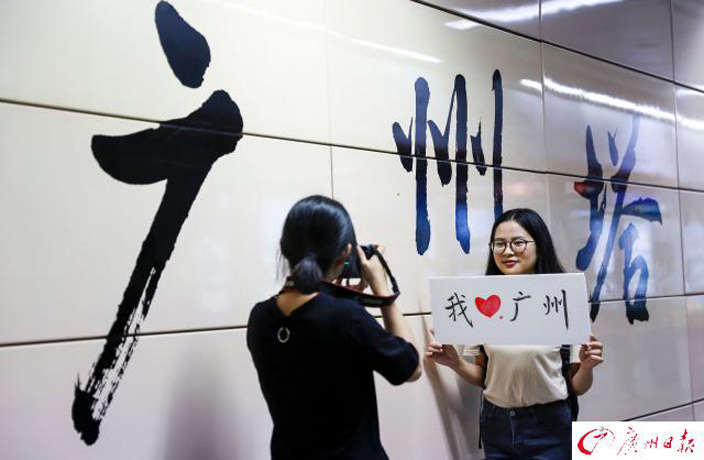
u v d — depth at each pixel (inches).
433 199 101.0
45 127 66.4
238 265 78.9
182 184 75.0
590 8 133.3
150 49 73.8
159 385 71.5
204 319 75.5
